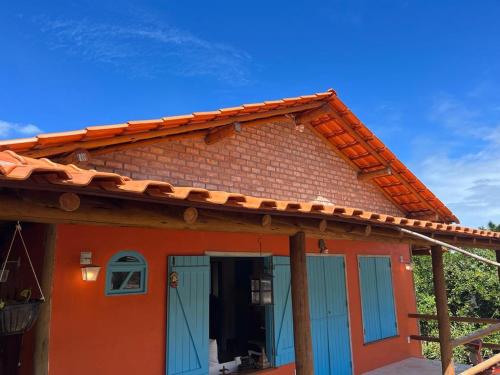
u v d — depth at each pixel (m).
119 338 4.96
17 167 2.10
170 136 5.71
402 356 9.41
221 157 6.45
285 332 6.80
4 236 5.59
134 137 5.00
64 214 2.50
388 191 9.52
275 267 6.84
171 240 5.67
